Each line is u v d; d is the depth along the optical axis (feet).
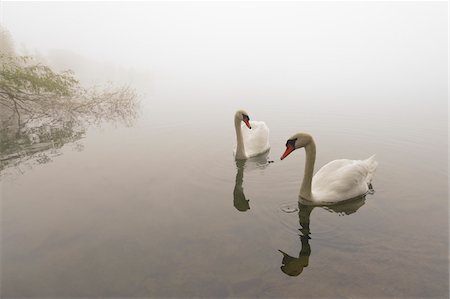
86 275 16.85
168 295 15.51
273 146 40.96
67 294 15.57
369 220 22.17
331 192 24.36
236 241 19.70
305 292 15.65
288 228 21.13
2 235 20.20
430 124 52.65
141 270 17.20
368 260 17.90
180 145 40.11
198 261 17.87
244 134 40.98
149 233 20.54
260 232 20.70
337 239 19.93
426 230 20.90
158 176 29.86
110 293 15.64
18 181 28.30
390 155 36.81
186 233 20.54
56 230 20.79
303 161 34.58
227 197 25.67
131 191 26.55
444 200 25.17
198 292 15.69
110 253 18.58
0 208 23.44
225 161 34.37
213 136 44.60
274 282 16.28
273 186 27.86
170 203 24.58
